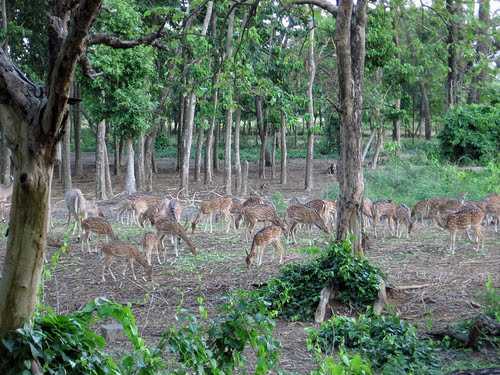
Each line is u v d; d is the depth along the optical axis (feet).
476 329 24.99
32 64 71.87
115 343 26.20
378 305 30.32
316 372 16.81
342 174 33.83
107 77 58.85
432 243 48.83
